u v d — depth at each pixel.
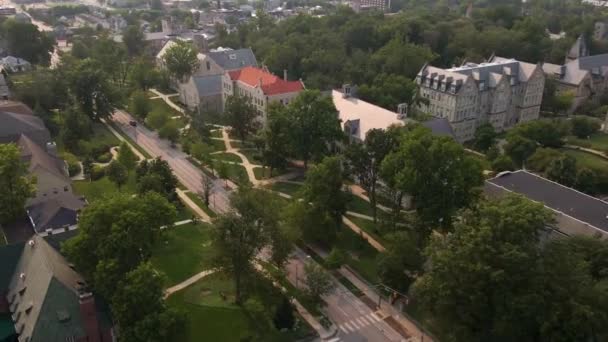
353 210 128.12
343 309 93.94
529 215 75.75
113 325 79.06
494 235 76.44
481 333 78.06
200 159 153.00
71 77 186.12
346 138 141.00
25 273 83.06
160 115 177.38
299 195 120.56
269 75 180.12
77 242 82.12
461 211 90.31
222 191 139.12
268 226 93.62
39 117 167.88
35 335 72.38
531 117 196.25
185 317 79.19
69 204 109.44
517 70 191.75
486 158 155.62
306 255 110.00
